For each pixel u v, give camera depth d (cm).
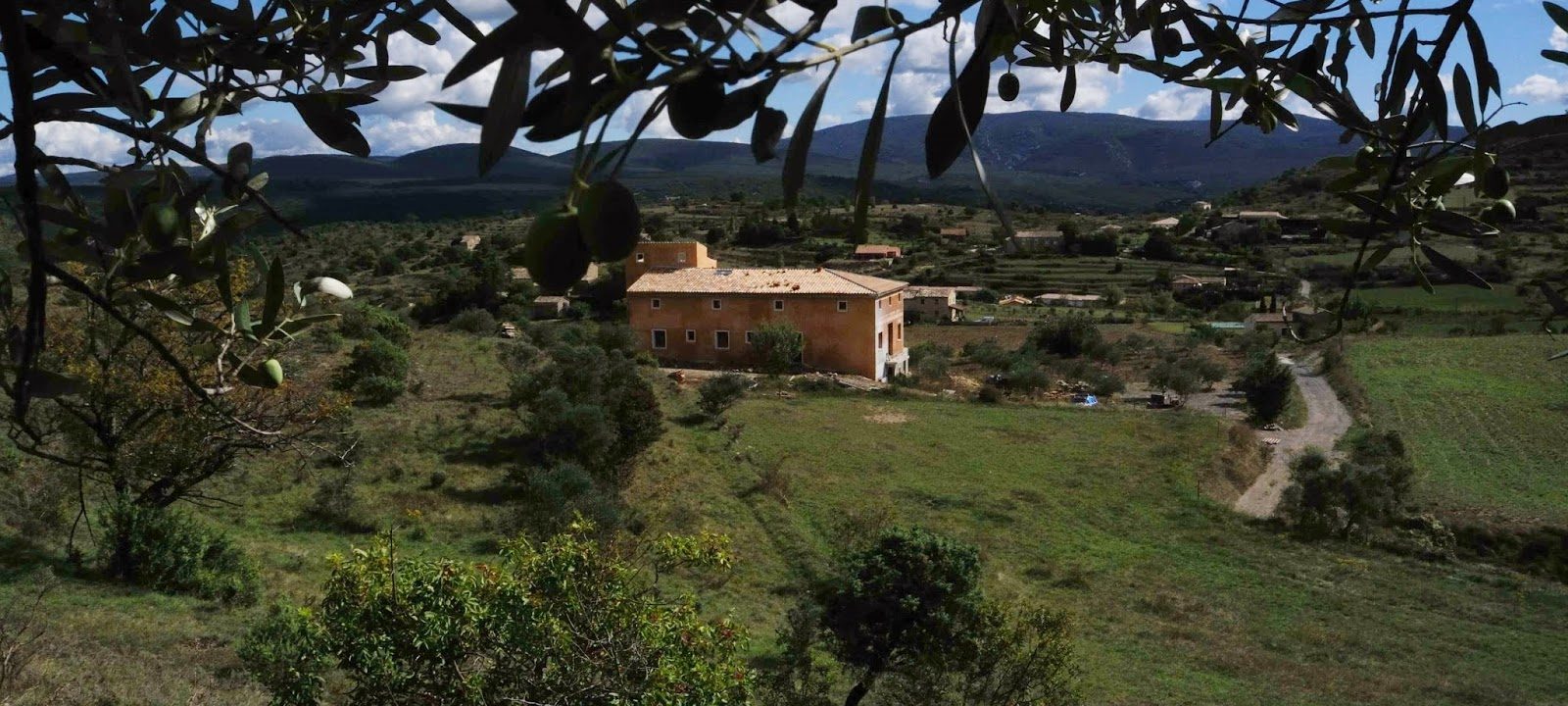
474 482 2211
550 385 2564
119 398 909
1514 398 4381
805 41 50
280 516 1889
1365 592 2297
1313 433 3953
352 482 2025
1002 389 4350
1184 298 7256
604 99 48
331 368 2777
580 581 710
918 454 3017
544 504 1853
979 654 1242
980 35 55
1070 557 2353
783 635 1422
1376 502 2777
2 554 1306
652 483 2458
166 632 1190
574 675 675
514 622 677
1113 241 8931
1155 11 102
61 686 909
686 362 4266
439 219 10350
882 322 4259
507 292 5444
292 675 738
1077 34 104
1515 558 2752
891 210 11400
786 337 4009
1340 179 106
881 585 1309
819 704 1306
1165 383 4447
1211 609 2117
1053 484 2845
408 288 6512
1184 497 2825
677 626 719
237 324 93
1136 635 1942
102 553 1373
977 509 2583
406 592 696
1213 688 1686
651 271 4569
